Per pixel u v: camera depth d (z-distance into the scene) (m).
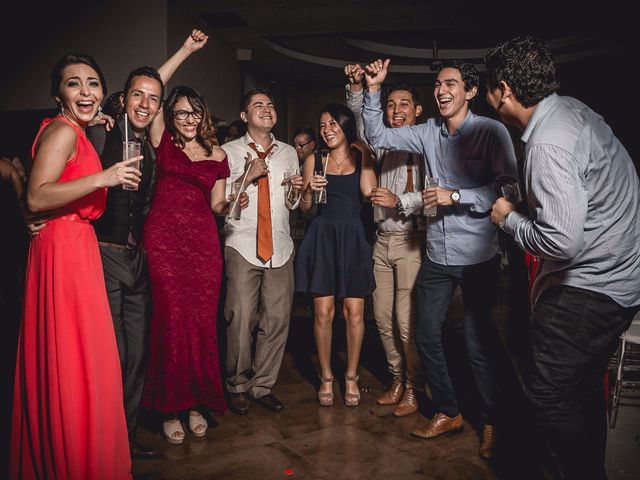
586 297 1.60
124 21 7.07
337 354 4.01
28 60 7.16
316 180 2.71
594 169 1.55
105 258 2.25
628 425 2.81
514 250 3.00
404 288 2.84
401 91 2.95
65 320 1.69
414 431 2.59
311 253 2.95
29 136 7.07
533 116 1.63
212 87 8.63
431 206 2.36
